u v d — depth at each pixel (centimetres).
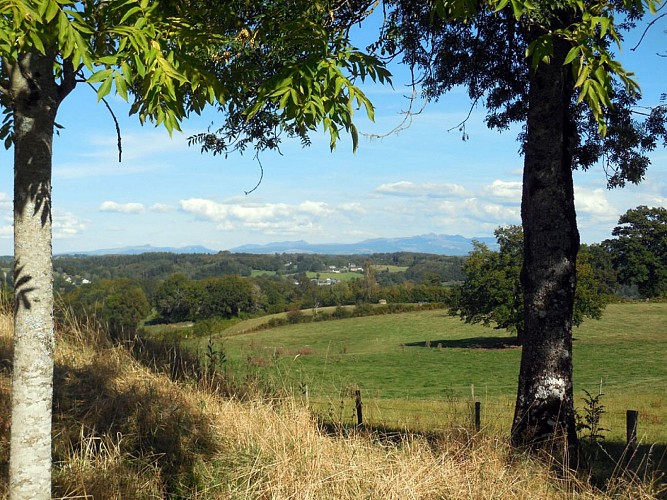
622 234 8700
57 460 511
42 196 313
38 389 312
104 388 691
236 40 441
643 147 1157
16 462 308
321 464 542
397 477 521
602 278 8738
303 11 433
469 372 4025
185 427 602
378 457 576
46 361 315
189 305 4022
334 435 648
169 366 855
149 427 593
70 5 290
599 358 4622
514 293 5394
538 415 766
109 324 1048
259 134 717
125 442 557
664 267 8425
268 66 448
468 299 5572
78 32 276
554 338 775
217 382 811
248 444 582
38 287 312
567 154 811
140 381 762
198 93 406
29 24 260
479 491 518
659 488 579
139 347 949
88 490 463
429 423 943
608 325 6612
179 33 352
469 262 5588
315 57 341
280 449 565
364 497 500
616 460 848
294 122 349
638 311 7450
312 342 6197
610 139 1148
